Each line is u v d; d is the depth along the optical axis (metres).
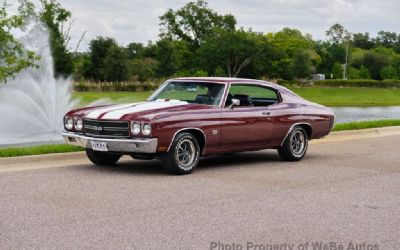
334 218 6.71
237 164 10.82
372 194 8.15
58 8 63.50
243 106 10.38
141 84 78.50
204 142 9.73
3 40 19.28
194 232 5.99
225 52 104.31
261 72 109.44
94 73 79.56
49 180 8.70
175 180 8.92
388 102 63.28
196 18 118.62
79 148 11.53
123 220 6.41
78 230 5.97
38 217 6.48
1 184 8.35
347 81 93.19
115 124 9.20
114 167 10.15
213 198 7.64
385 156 12.16
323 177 9.48
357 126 17.55
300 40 111.50
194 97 10.26
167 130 9.12
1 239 5.63
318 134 11.74
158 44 92.06
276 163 11.02
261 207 7.18
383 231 6.18
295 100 11.41
